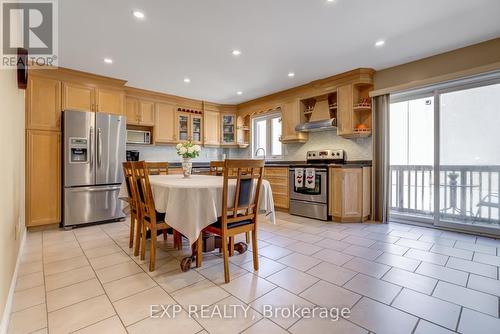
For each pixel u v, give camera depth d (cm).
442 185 366
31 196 331
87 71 370
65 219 346
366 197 388
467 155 346
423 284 188
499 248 265
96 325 141
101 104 393
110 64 345
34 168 334
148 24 245
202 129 570
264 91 491
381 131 378
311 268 217
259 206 236
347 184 374
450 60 313
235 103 593
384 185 375
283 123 491
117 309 157
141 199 238
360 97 403
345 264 225
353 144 417
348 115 390
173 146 550
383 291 178
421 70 337
